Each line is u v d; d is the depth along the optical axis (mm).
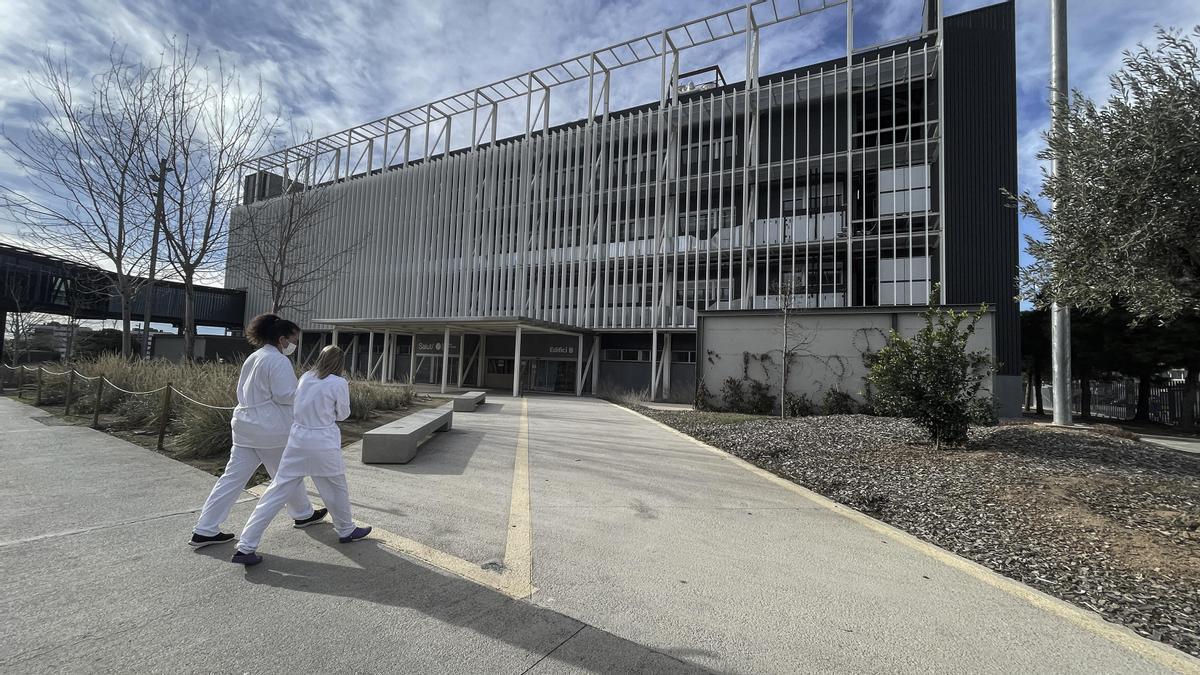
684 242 27859
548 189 31688
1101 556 4480
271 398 4215
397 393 15742
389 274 36344
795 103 26828
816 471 7871
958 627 3266
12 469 6402
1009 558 4535
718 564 4184
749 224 26641
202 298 40625
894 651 2961
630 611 3326
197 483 5949
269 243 14883
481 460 7961
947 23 23141
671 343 27641
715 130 28719
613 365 29125
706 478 7258
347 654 2715
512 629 3039
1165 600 3736
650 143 29375
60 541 4117
